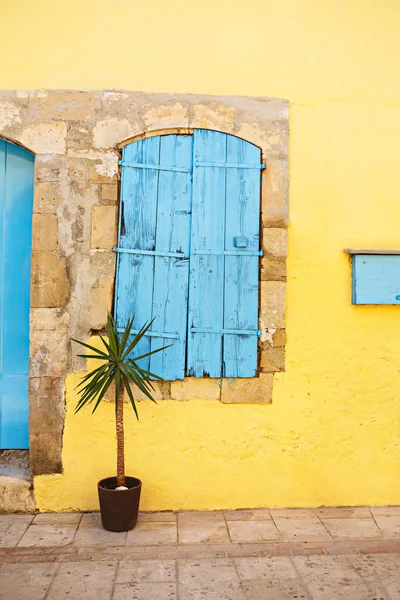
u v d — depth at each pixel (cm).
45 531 397
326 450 446
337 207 454
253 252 443
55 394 430
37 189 433
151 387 432
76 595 320
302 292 449
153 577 340
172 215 442
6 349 462
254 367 440
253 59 454
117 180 439
